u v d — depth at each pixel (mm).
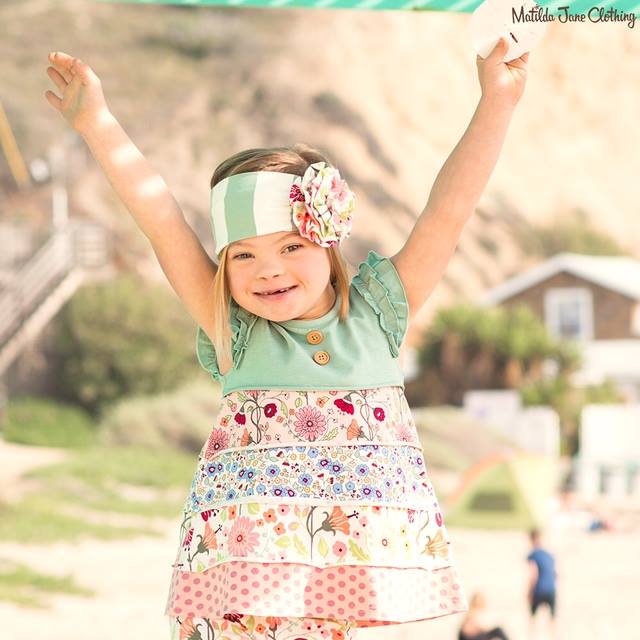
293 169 2684
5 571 16156
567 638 13703
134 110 42406
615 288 36312
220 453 2711
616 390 34562
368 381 2729
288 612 2494
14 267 33969
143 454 27672
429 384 34406
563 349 34156
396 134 44625
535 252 43406
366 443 2670
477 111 2859
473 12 2926
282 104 43906
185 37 44000
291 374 2707
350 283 2857
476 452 28250
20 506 20922
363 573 2555
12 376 32188
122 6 44062
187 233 2900
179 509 22859
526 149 46562
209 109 43188
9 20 41906
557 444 30094
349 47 45500
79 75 2836
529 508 22250
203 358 2928
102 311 32781
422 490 2732
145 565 17797
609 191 46219
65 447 29172
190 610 2600
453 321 34438
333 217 2650
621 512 25812
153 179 2877
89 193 36969
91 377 32219
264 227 2635
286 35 45250
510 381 33656
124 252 35719
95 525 20391
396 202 43062
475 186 2830
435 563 2682
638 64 48625
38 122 38500
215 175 2744
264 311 2670
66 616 14156
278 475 2621
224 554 2582
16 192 36781
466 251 42312
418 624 13656
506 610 15250
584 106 47906
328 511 2586
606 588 16938
